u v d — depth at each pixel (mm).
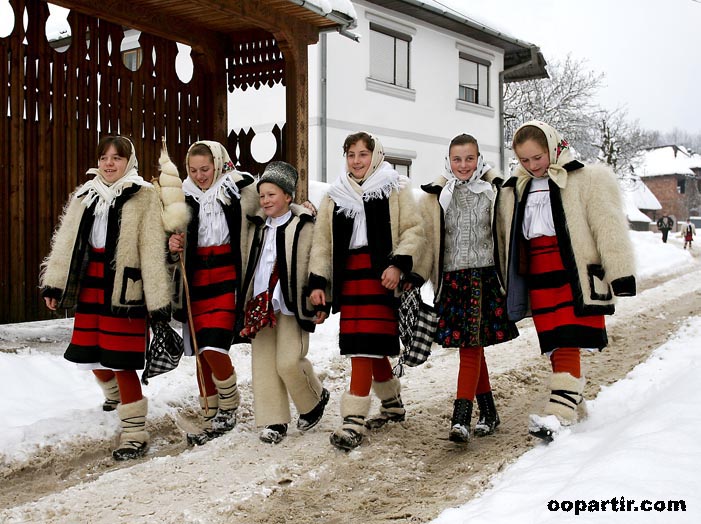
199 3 7238
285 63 8438
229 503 3469
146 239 4207
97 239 4234
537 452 3844
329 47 15766
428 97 18656
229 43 8992
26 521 3301
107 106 7520
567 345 3947
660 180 75188
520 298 4168
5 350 5746
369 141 4352
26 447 4102
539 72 23031
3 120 6473
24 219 6652
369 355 4238
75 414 4578
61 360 5555
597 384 5527
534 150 3996
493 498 3115
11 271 6535
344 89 16219
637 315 9078
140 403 4309
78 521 3297
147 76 8023
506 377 6012
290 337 4430
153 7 7773
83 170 7215
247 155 9055
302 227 4473
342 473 3875
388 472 3873
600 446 3498
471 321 4242
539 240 4105
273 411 4430
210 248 4473
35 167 6750
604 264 3900
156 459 4125
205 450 4277
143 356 4281
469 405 4246
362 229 4328
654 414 3637
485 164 4379
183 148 8469
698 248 29891
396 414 4754
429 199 4418
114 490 3660
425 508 3328
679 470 2834
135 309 4176
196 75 8680
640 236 25500
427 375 6336
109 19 7375
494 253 4230
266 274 4426
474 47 20188
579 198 3994
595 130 34219
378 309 4270
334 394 5750
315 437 4516
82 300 4254
